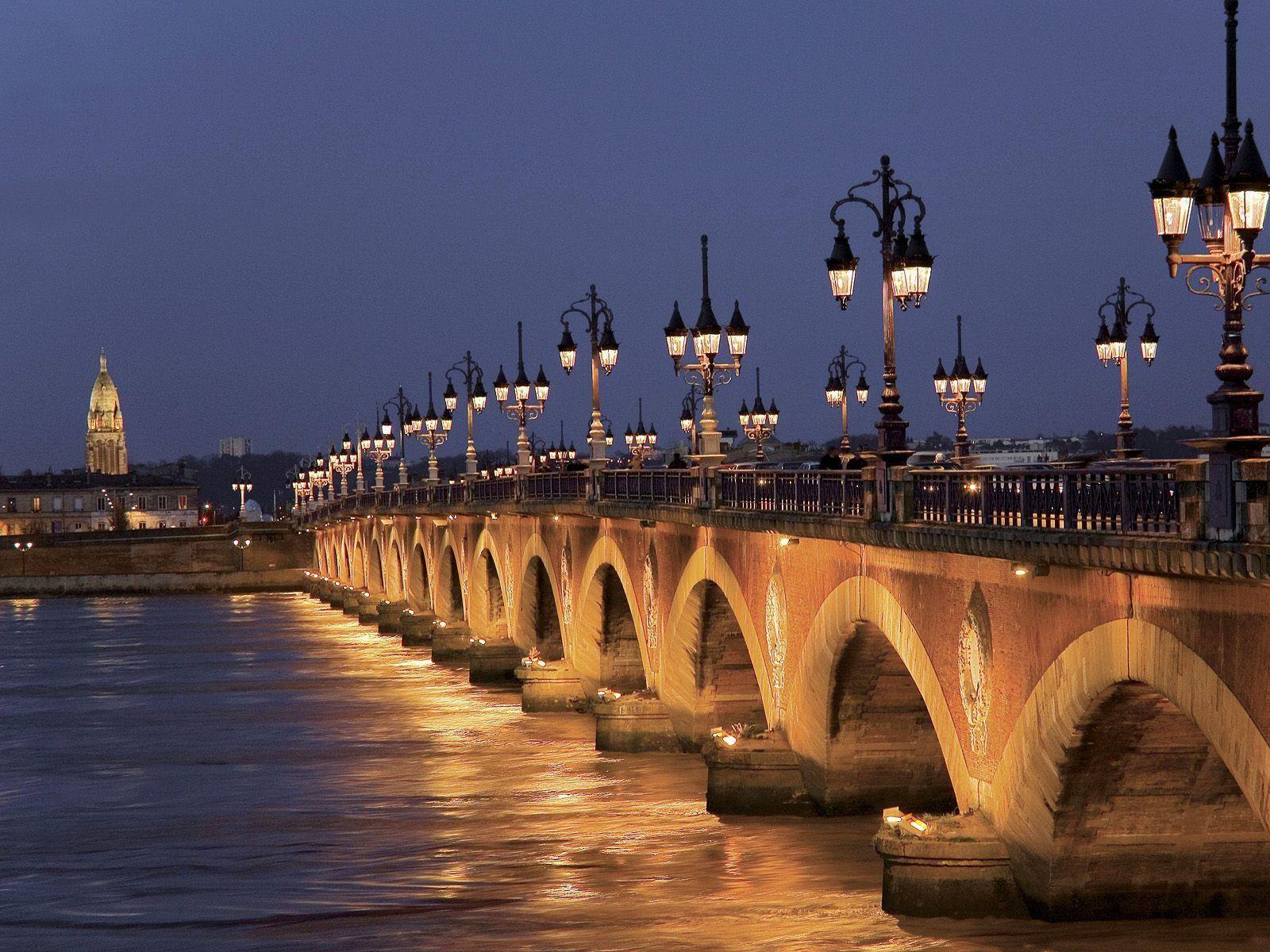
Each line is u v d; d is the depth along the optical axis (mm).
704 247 44406
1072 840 26750
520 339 71062
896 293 31125
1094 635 23984
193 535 174375
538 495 66438
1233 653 20266
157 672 88125
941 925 28703
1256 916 27266
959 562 29062
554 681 64125
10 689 81188
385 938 31828
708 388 44375
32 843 42188
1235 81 19469
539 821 41688
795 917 30969
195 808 46344
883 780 38375
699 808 42062
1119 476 21703
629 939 30688
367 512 122438
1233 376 19094
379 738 59062
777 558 39562
